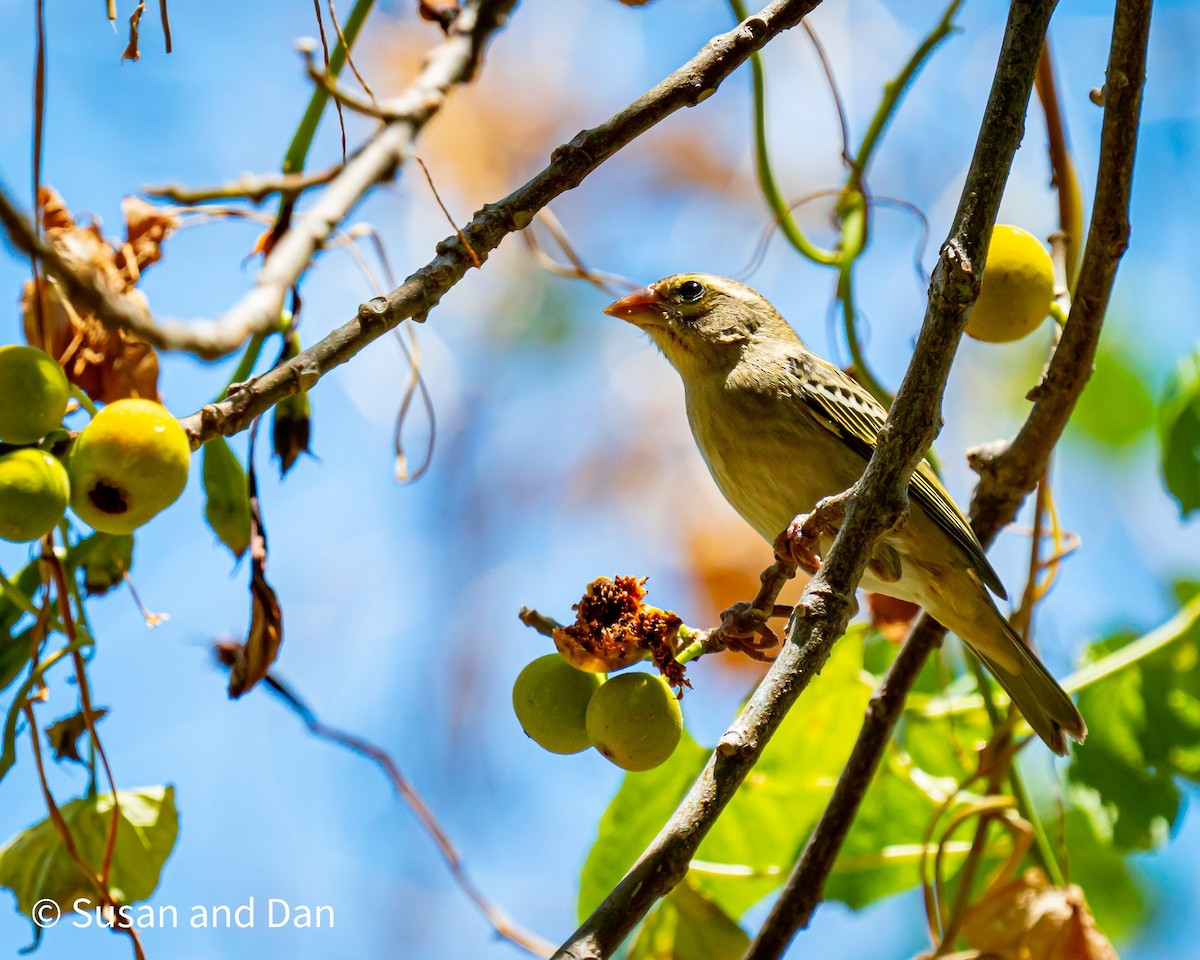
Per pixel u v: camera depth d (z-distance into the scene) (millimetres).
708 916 7797
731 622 5496
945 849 8453
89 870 5316
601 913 4418
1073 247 7371
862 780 7039
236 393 4520
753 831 8570
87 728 5445
